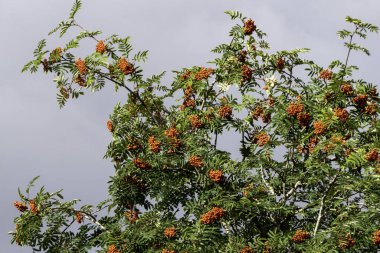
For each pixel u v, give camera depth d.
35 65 12.74
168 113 13.74
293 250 11.61
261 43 13.51
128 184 12.76
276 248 11.40
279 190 13.53
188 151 12.21
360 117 12.09
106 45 12.89
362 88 12.03
